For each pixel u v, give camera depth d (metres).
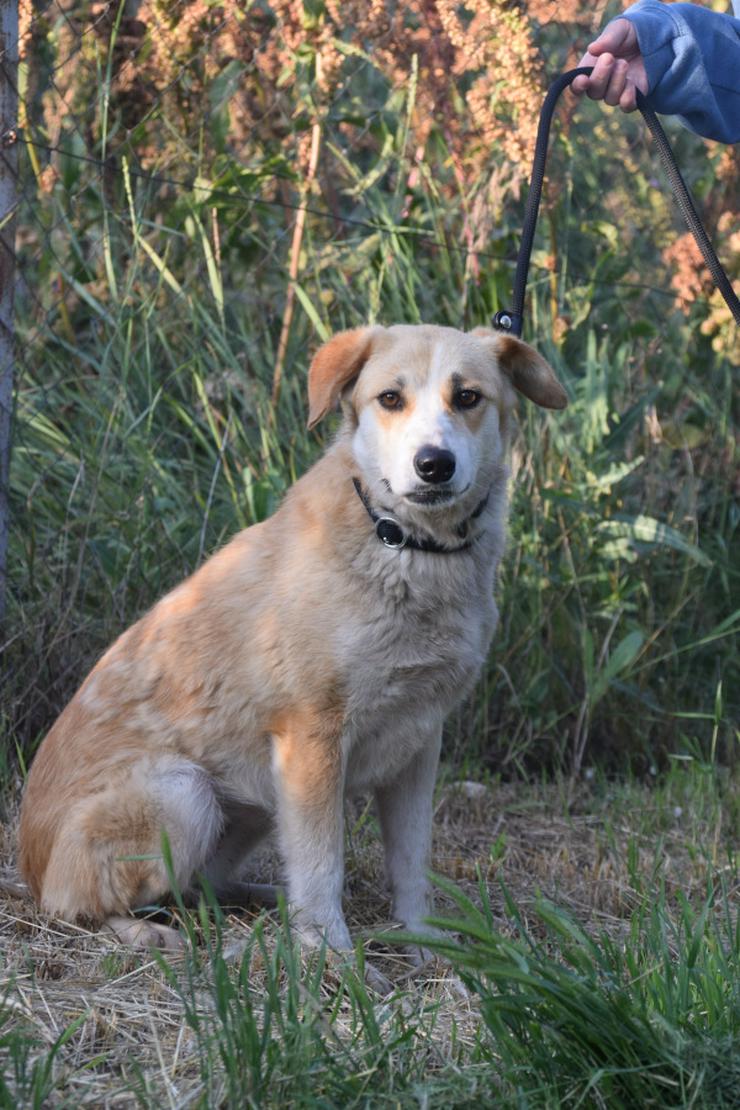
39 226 6.86
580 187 8.14
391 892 4.62
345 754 4.24
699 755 6.60
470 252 6.83
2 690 5.84
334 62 6.73
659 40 4.61
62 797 4.38
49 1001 3.50
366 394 4.31
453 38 6.70
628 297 7.82
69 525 6.11
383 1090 2.89
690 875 5.13
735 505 7.57
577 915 4.73
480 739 6.69
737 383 7.95
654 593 7.26
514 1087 2.87
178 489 6.55
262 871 5.27
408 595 4.14
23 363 6.11
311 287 7.23
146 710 4.45
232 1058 2.88
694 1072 2.77
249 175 6.82
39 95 7.36
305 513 4.34
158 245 7.20
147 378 6.59
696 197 8.05
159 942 4.08
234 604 4.34
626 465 6.53
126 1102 2.91
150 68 6.82
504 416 4.55
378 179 7.22
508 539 6.73
